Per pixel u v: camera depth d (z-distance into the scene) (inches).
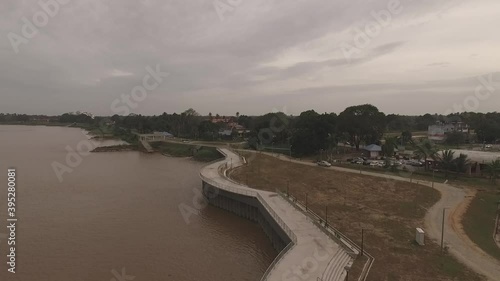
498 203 2444.6
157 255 1967.3
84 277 1696.6
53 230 2304.4
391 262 1615.4
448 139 5615.2
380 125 5378.9
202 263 1889.8
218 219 2691.9
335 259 1600.6
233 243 2196.1
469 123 6884.8
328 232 1895.9
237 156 4840.1
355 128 5275.6
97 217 2583.7
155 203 2989.7
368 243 1833.2
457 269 1551.4
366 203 2598.4
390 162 4114.2
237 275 1760.6
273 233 2167.8
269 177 3572.8
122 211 2738.7
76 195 3193.9
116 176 4146.2
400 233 1978.3
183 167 4926.2
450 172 3511.3
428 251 1738.4
